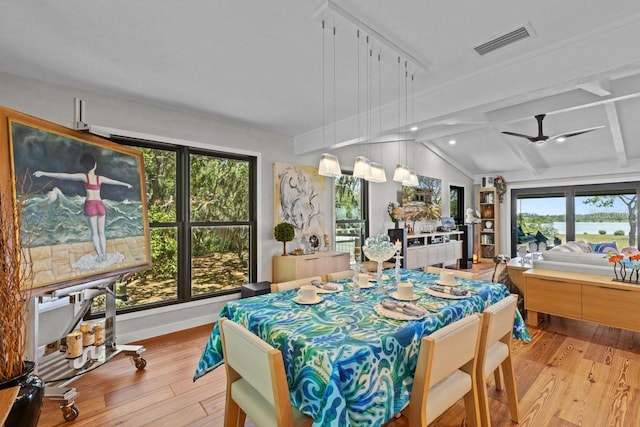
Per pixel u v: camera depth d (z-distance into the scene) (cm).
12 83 258
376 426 127
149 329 336
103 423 196
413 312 171
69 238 203
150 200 346
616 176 650
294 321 165
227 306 199
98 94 300
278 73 260
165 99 316
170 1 170
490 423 175
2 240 141
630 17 188
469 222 782
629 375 248
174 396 225
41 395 148
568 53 215
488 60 240
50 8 175
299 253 443
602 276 337
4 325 139
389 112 335
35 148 187
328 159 251
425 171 706
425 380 129
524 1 173
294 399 137
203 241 386
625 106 457
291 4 173
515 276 401
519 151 638
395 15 185
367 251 242
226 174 406
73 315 291
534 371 256
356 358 125
